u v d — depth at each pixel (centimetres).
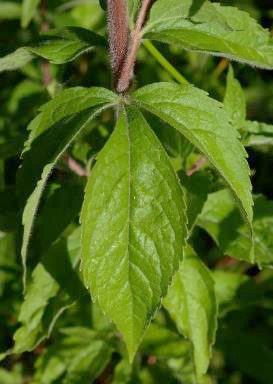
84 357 52
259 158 64
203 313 46
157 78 56
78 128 37
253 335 58
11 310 57
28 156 39
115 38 40
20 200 40
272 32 57
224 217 48
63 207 46
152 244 38
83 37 43
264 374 55
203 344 46
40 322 46
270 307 61
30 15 58
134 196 38
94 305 53
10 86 65
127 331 38
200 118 38
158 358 52
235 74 52
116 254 38
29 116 58
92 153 48
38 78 61
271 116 67
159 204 38
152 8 40
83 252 37
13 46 50
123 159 38
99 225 37
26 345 46
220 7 42
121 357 55
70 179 48
